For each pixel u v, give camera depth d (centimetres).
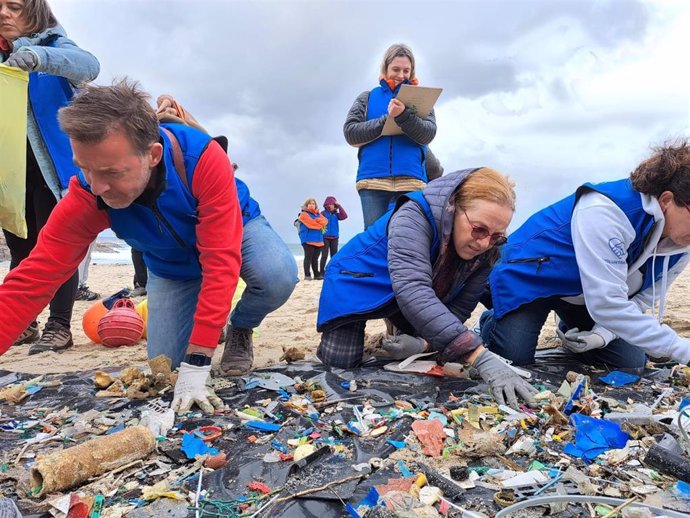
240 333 268
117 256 2748
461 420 191
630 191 233
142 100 178
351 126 441
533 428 187
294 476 154
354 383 235
